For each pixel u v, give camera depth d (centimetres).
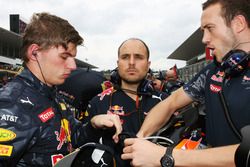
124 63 238
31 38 143
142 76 240
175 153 114
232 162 105
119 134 152
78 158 136
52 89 150
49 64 143
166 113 177
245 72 133
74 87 267
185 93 174
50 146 138
